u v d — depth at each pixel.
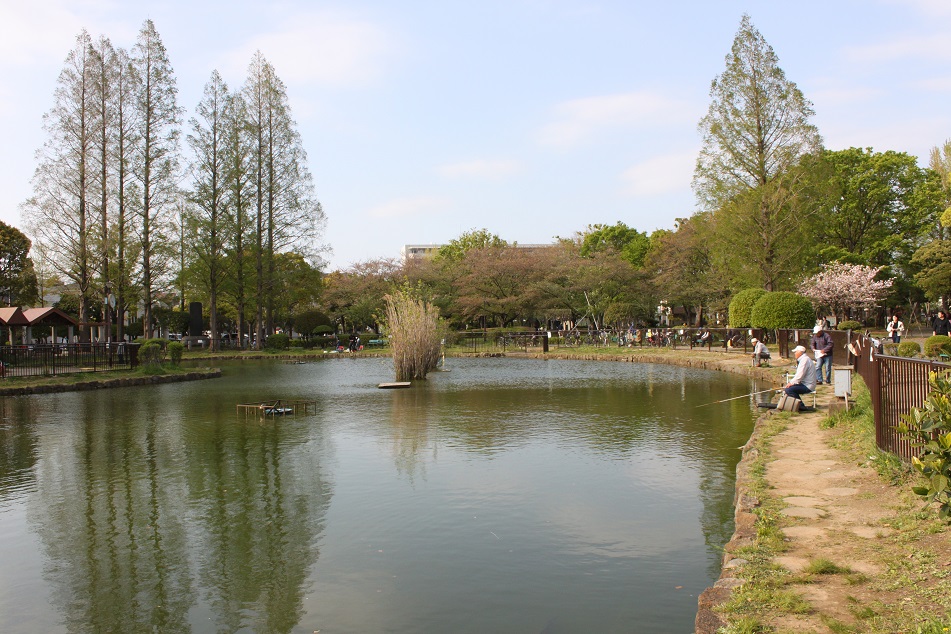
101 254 30.31
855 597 3.31
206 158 36.16
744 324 25.77
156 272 33.12
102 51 30.92
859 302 31.08
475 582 4.64
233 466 8.27
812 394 11.84
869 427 7.25
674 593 4.39
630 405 13.30
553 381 19.00
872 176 36.97
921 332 34.16
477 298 39.81
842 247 39.19
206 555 5.29
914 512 4.52
